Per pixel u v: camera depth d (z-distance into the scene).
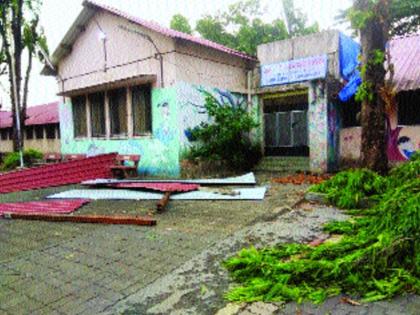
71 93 15.48
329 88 12.19
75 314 3.38
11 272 4.41
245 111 14.05
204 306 3.42
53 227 6.44
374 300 3.34
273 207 7.20
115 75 14.28
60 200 9.02
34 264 4.65
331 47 12.88
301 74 13.30
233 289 3.71
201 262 4.48
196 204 7.83
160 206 7.19
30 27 17.64
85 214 7.34
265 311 3.27
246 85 14.82
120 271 4.30
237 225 6.03
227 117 13.00
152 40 12.73
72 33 15.42
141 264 4.49
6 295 3.81
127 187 10.12
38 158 18.75
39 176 11.62
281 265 3.93
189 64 12.62
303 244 4.90
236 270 4.11
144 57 13.12
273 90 14.00
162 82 12.57
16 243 5.58
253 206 7.39
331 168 12.46
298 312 3.22
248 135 14.48
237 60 14.39
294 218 6.32
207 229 5.86
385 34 7.97
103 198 8.99
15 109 17.81
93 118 15.55
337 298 3.44
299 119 13.93
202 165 12.98
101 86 13.88
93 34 14.95
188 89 12.58
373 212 5.70
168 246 5.10
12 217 7.30
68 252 5.04
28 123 24.33
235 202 7.86
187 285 3.87
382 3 7.80
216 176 12.92
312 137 12.44
